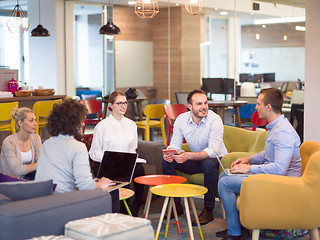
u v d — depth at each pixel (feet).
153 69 29.91
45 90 23.88
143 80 30.32
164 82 29.53
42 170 10.50
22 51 40.14
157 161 17.25
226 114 25.05
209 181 14.56
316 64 19.45
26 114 13.75
